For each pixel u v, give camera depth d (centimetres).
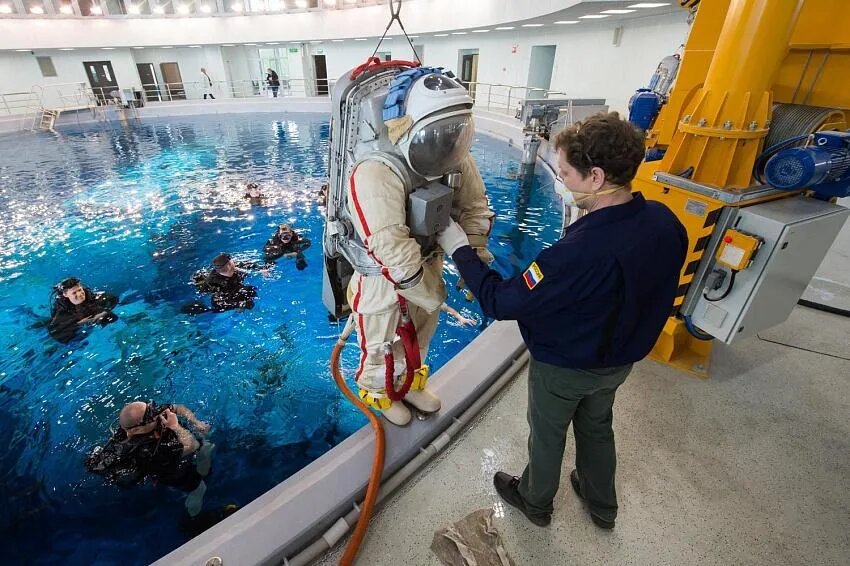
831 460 189
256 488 259
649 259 107
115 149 1226
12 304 458
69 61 1820
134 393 336
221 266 455
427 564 151
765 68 188
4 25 1612
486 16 1171
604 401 135
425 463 189
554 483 150
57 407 322
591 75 1077
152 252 577
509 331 268
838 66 207
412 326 165
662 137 288
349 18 1736
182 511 245
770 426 207
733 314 207
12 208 745
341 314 199
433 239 150
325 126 1553
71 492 256
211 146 1255
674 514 167
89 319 424
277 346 388
